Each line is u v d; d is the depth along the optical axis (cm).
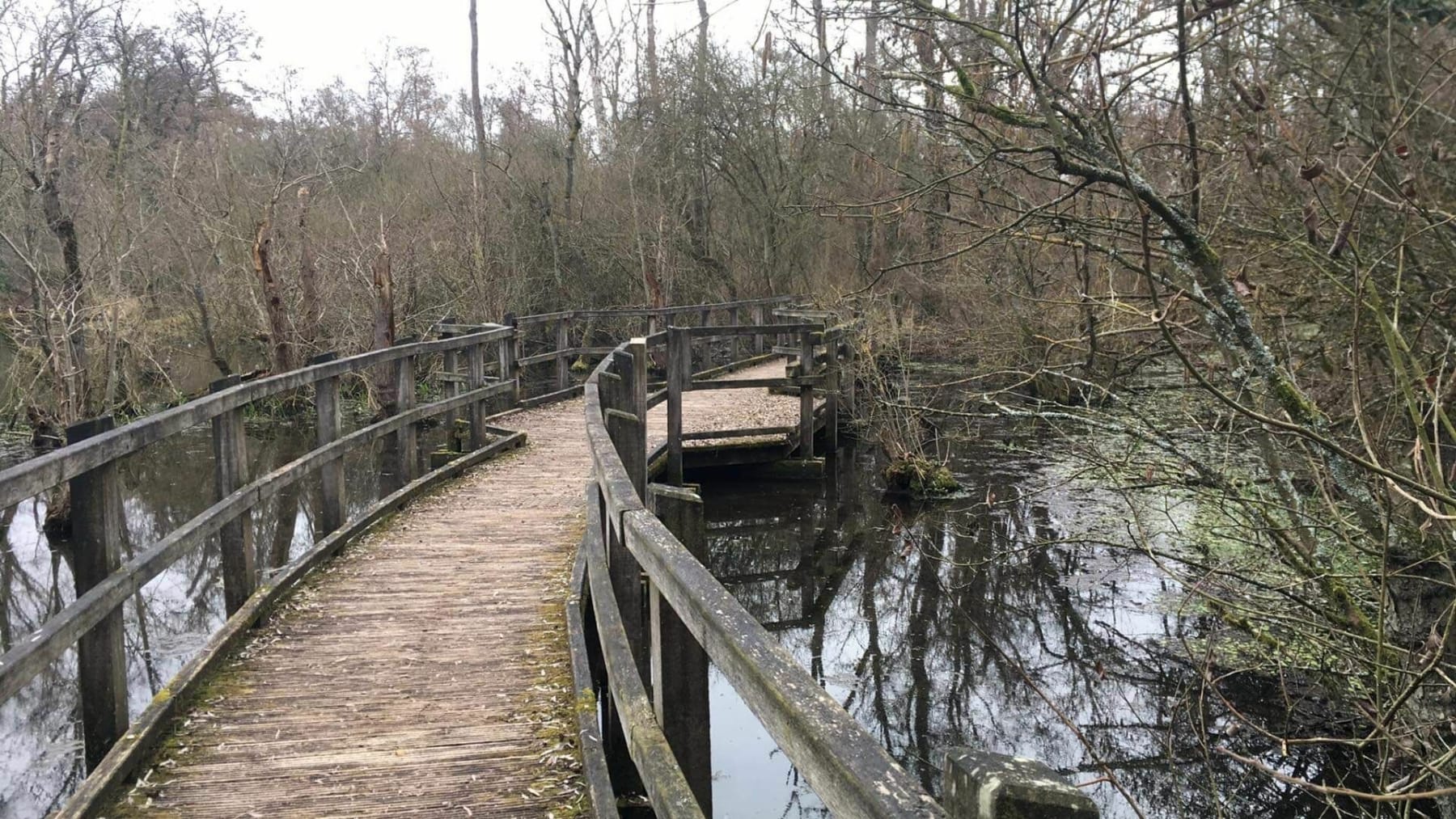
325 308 1748
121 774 297
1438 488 326
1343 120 473
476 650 414
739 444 1071
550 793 295
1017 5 411
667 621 226
